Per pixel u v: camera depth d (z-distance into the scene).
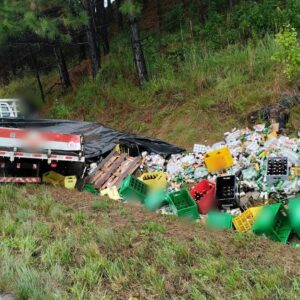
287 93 7.85
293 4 10.03
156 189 6.60
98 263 3.98
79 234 4.67
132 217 5.38
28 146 6.70
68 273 3.89
